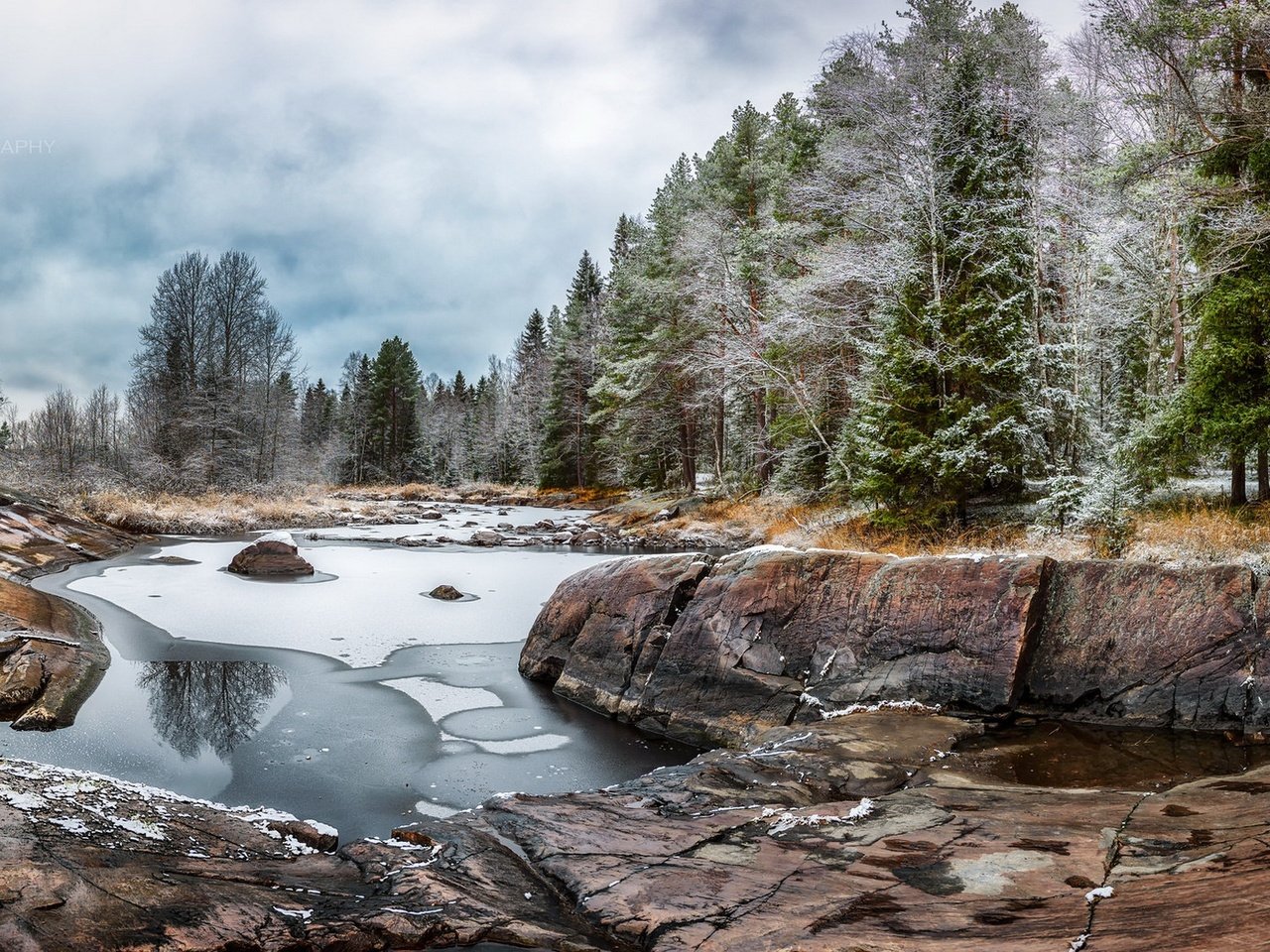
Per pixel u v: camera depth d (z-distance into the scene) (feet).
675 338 128.36
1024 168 71.97
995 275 61.98
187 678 38.06
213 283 147.33
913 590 32.65
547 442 210.38
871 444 59.06
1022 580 30.76
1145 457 50.55
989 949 11.16
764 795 21.12
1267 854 12.71
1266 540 35.76
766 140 124.98
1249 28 41.32
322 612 54.29
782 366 91.81
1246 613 27.30
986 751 25.11
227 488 136.15
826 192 78.69
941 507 55.72
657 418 142.61
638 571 39.75
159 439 136.46
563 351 203.31
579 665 38.37
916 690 30.86
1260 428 43.11
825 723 28.73
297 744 30.27
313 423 315.58
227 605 55.57
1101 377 80.64
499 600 60.44
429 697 36.91
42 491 99.09
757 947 12.28
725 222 114.32
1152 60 56.65
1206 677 27.27
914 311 63.41
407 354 266.16
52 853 14.35
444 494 218.18
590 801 20.84
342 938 13.00
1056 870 14.11
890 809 18.81
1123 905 11.94
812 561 35.55
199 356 145.59
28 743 28.50
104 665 39.17
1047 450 62.54
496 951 13.24
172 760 28.07
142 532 99.96
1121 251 72.23
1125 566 30.40
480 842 17.79
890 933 12.20
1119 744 25.63
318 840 19.39
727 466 139.85
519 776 28.02
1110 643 29.37
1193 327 59.11
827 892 14.15
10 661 34.50
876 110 72.33
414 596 61.36
